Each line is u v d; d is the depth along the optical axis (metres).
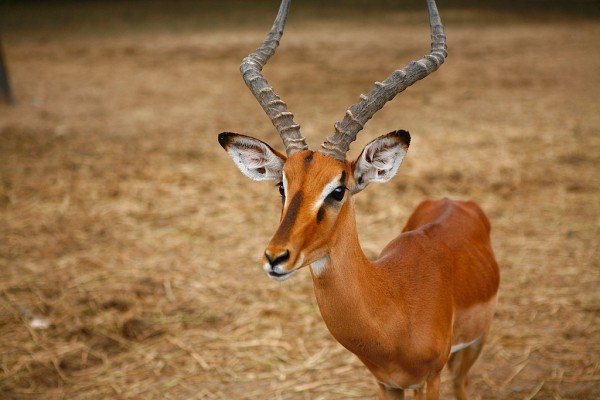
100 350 8.59
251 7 44.56
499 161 14.66
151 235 11.69
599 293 9.49
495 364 8.12
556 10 41.69
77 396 7.76
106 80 24.69
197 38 33.88
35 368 8.20
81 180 14.18
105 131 17.94
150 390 7.86
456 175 13.90
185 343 8.72
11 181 14.08
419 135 16.80
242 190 13.60
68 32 36.25
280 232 4.83
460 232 6.70
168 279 10.22
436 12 5.80
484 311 6.61
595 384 7.65
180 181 14.09
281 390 7.81
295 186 5.03
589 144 15.66
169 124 18.62
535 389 7.63
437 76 24.34
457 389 7.04
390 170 5.55
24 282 10.09
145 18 40.91
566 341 8.47
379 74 24.66
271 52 5.94
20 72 26.12
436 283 5.93
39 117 19.42
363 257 5.47
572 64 25.83
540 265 10.31
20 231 11.82
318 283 5.33
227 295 9.78
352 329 5.38
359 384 7.87
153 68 26.81
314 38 33.62
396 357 5.62
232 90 22.84
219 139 5.66
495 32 34.41
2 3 45.91
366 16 41.03
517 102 20.08
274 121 5.50
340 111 19.52
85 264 10.68
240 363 8.32
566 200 12.56
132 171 14.70
